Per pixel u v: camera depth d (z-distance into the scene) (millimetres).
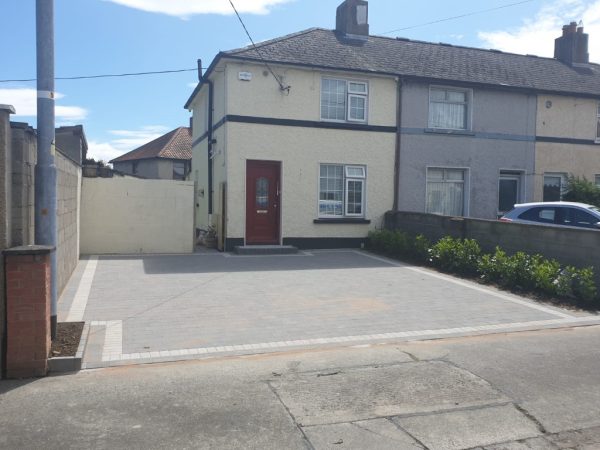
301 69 15406
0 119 5113
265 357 6074
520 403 4895
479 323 7805
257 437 4156
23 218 5797
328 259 13844
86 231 14359
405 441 4145
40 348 5359
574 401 4961
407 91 16688
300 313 8125
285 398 4891
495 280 10859
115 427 4273
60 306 8273
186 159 39312
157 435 4152
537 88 18156
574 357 6246
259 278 10906
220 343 6582
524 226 11484
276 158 15289
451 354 6277
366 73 15914
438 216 14227
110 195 14469
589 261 9883
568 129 18891
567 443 4184
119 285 9953
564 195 17672
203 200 18828
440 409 4734
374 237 15648
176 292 9406
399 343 6742
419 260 13383
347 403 4816
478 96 17562
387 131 16500
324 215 16016
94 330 7031
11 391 4977
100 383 5199
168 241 14773
